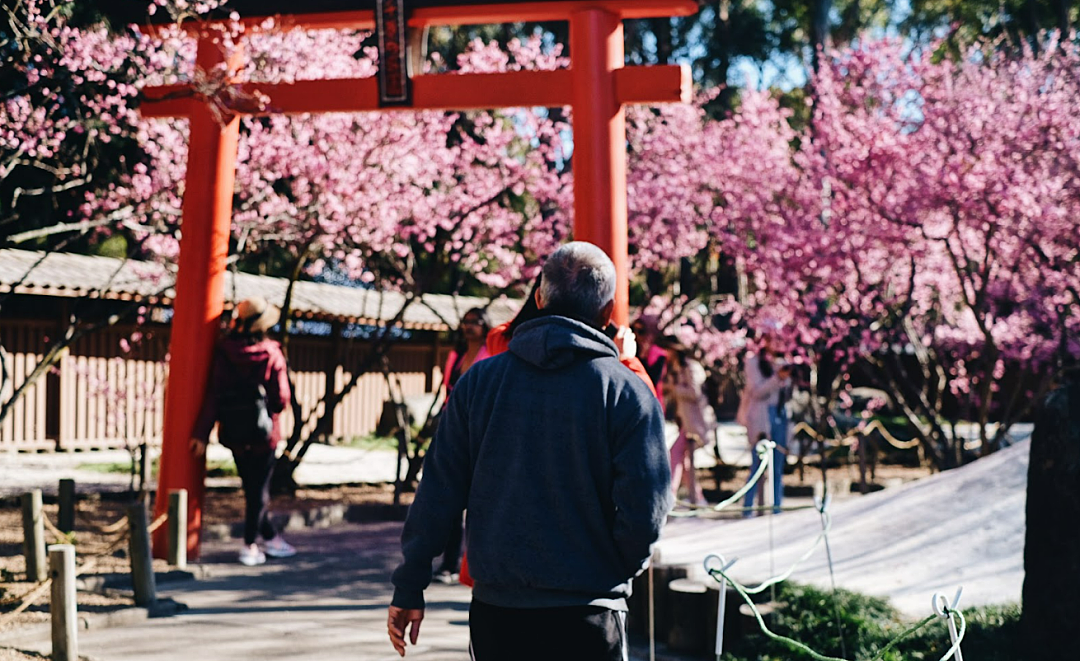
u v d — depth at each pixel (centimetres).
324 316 2277
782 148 1772
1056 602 476
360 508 1131
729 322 2402
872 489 1481
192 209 858
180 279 855
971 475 823
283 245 1338
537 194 1457
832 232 1443
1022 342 1647
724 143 1730
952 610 264
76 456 1881
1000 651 488
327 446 2284
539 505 246
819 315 1544
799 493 1411
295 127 1240
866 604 564
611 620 246
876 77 1590
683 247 1733
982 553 694
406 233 1337
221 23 861
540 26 2442
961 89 1490
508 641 246
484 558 250
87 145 1156
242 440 811
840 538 775
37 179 1353
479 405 259
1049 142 1371
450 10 821
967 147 1380
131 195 1228
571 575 242
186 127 1266
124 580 701
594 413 247
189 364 844
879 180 1403
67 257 1953
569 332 254
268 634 591
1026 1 2509
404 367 2736
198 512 839
